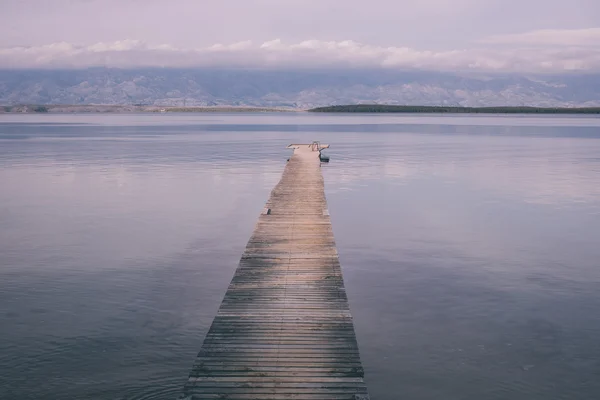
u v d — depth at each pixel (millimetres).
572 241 22484
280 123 149875
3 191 33656
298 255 17391
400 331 13883
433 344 13195
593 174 42375
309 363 10391
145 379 11461
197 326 14023
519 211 28641
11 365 11953
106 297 15953
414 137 86688
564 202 31094
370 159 52969
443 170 44812
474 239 22828
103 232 23719
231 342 11234
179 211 28312
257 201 31266
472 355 12656
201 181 38375
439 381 11617
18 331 13602
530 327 14109
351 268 18938
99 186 35844
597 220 26438
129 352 12586
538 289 16844
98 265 19000
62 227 24516
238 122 158250
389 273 18375
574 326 14148
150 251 20844
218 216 27234
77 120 174875
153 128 116500
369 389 11336
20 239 22375
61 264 19031
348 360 10508
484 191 34781
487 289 16844
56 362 12094
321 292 14086
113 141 75875
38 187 35219
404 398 11055
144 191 34094
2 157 52875
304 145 63875
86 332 13578
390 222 26047
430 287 17016
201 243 22141
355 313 14992
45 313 14719
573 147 67125
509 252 20891
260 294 13953
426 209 29219
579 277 17969
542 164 49062
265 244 18703
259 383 9688
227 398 9234
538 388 11352
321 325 12070
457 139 81562
